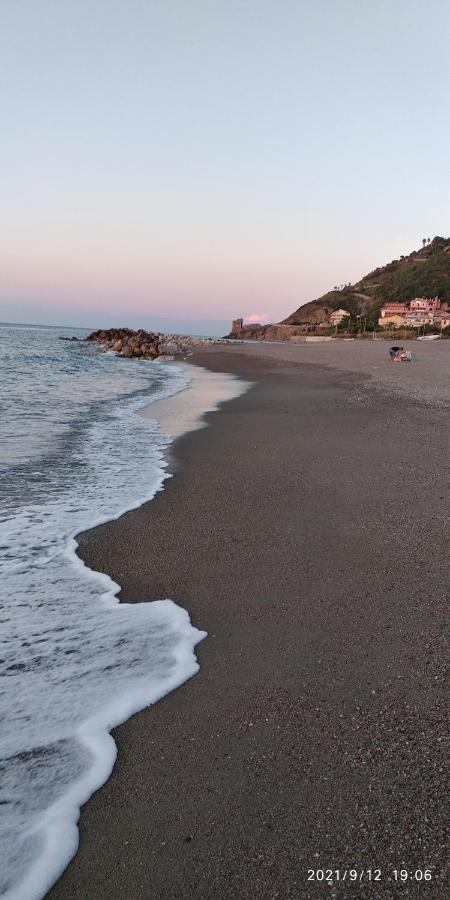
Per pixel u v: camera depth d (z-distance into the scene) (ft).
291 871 6.42
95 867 6.54
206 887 6.27
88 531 17.92
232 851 6.69
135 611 12.79
